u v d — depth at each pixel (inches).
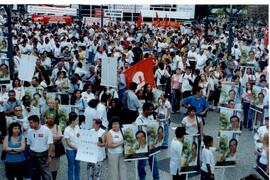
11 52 624.4
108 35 1201.4
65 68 655.1
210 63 679.1
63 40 930.1
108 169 348.2
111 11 1669.5
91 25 1519.4
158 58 802.8
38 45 844.0
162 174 377.4
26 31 1198.9
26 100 411.8
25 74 470.0
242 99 528.7
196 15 1771.7
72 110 395.5
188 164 307.4
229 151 336.5
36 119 313.9
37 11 1487.5
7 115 402.9
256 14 1691.7
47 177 322.7
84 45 925.8
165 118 427.8
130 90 419.8
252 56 669.9
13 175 320.8
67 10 1508.4
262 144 352.5
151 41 1003.9
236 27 1819.6
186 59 748.0
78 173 333.4
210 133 501.7
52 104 395.2
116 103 407.5
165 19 1659.7
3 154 327.0
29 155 320.8
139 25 1398.9
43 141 316.8
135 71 480.1
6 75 464.1
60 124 392.8
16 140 316.5
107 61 467.2
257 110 481.1
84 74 602.9
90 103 382.9
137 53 789.2
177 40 1160.2
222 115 407.8
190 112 367.9
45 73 572.4
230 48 850.1
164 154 424.5
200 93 429.1
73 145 323.3
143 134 315.6
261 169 346.3
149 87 463.5
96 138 309.3
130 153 314.3
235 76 565.9
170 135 481.4
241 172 393.7
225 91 509.4
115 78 466.6
